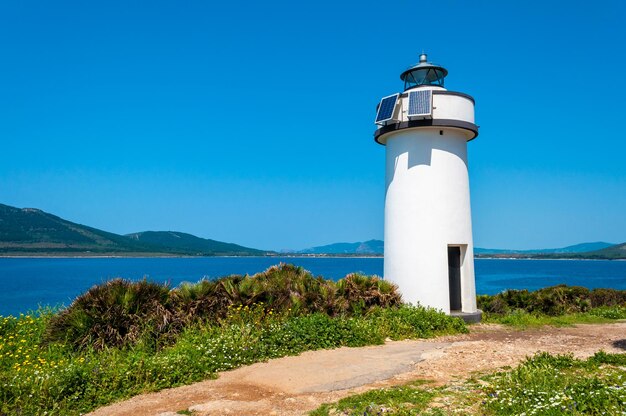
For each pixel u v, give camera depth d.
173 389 7.36
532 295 17.47
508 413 5.78
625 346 10.58
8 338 10.28
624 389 6.14
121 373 7.41
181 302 10.81
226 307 11.09
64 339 9.38
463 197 15.00
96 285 10.38
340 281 13.31
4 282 62.75
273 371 8.30
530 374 7.18
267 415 6.21
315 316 11.16
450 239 14.57
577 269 134.38
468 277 14.91
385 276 15.59
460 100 14.73
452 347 10.40
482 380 7.61
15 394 6.58
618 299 18.52
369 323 11.70
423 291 14.38
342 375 8.05
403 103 14.86
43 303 36.28
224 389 7.33
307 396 6.98
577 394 6.02
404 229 14.84
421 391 6.97
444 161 14.77
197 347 8.97
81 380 7.06
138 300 10.18
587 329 13.28
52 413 6.20
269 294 11.78
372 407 6.16
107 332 9.43
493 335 12.23
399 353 9.75
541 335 12.21
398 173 15.16
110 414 6.31
